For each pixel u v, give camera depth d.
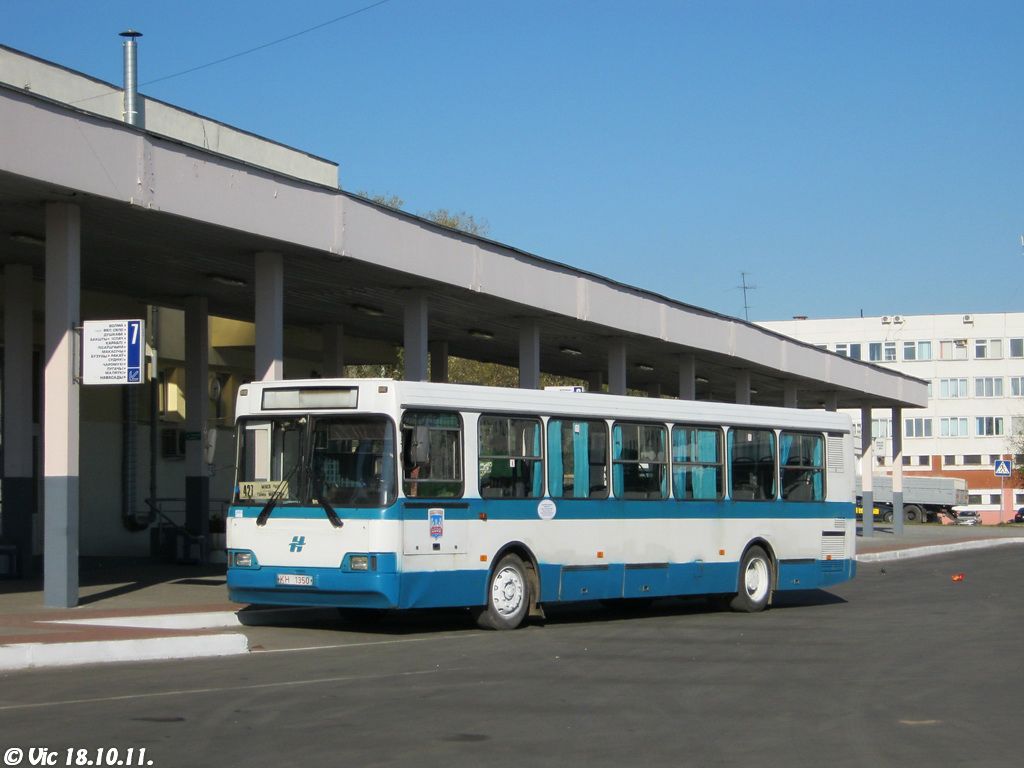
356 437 14.77
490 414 15.82
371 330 30.08
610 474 17.42
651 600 20.25
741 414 19.61
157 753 8.02
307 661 12.82
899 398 46.81
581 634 15.83
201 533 25.64
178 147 16.09
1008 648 14.51
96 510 27.91
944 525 69.06
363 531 14.45
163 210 15.88
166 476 29.95
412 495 14.71
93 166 14.96
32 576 21.45
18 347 21.33
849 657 13.57
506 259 23.14
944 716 9.91
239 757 7.95
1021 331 89.19
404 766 7.81
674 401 18.53
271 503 15.02
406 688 10.95
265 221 17.50
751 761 8.15
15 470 21.28
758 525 19.66
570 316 25.34
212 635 13.54
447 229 21.41
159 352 28.91
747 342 33.66
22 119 14.03
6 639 12.63
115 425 28.52
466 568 15.34
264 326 19.06
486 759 8.06
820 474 20.97
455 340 31.36
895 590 24.27
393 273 20.52
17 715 9.21
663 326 29.08
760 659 13.34
